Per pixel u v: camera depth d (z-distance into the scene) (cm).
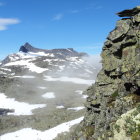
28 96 15175
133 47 2808
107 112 2906
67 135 6862
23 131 8656
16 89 16512
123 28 3041
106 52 3416
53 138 7188
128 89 2767
